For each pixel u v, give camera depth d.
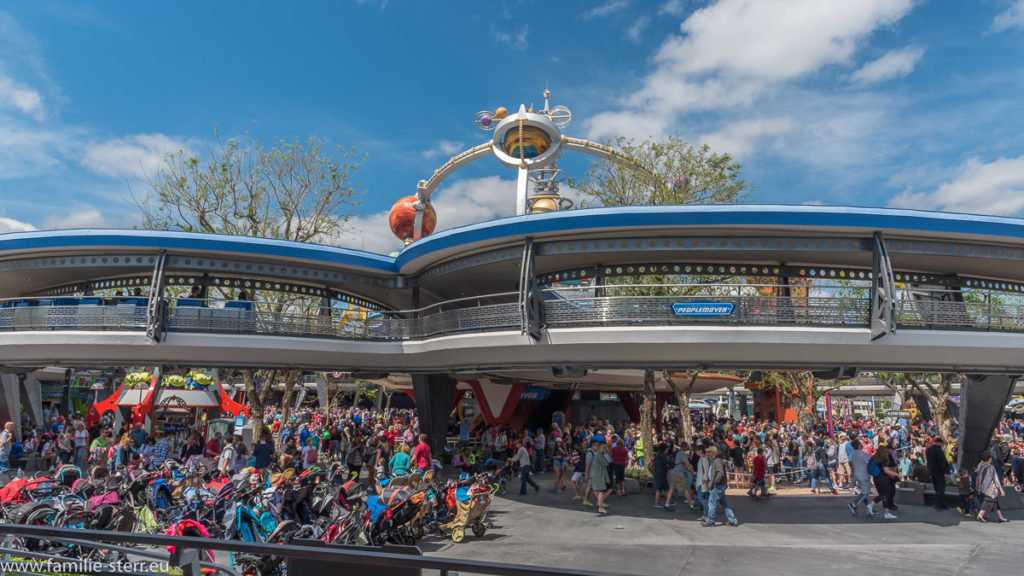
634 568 11.59
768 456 22.42
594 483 17.50
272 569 10.25
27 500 12.50
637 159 26.50
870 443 26.73
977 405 21.78
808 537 14.29
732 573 11.23
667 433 26.53
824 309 16.06
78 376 43.69
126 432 20.48
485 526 15.42
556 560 12.19
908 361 17.27
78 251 21.12
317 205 30.73
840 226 15.62
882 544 13.62
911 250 16.59
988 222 15.62
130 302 22.98
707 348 16.70
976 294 30.28
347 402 69.25
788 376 43.00
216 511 12.54
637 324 16.58
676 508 17.94
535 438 27.80
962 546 13.47
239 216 29.75
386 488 13.85
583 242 17.67
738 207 15.80
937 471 18.28
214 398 28.69
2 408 27.27
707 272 19.73
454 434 39.72
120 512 10.87
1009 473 21.94
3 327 20.88
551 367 18.62
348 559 3.30
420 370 22.97
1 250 20.88
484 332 18.66
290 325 20.92
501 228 17.75
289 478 13.00
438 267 21.55
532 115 28.48
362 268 22.61
